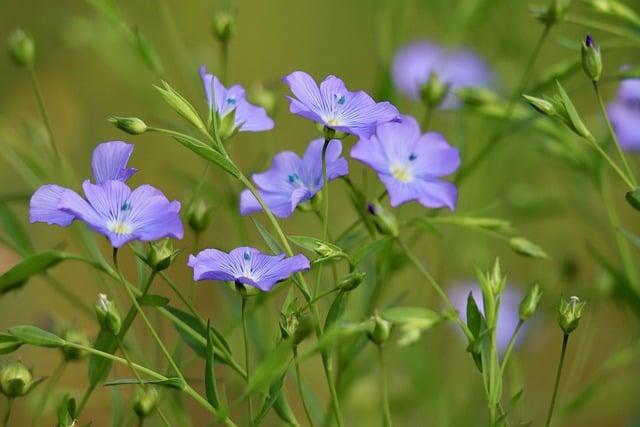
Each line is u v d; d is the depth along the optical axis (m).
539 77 0.84
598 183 0.84
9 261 0.88
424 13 0.97
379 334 0.73
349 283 0.71
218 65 0.92
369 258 0.81
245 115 0.74
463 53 0.95
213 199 0.81
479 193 0.92
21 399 0.90
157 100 0.92
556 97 0.75
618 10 0.80
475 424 0.91
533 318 0.92
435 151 0.75
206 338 0.73
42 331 0.72
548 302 0.90
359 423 0.89
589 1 0.81
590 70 0.75
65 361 0.74
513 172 0.95
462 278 0.94
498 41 0.96
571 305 0.72
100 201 0.70
